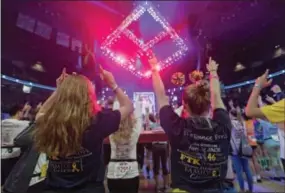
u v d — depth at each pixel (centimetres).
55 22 1127
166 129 136
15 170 197
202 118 138
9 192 191
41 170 194
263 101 189
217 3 1018
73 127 126
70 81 141
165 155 383
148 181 421
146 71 576
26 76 1092
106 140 272
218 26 1036
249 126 380
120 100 149
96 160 131
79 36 1172
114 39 652
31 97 1032
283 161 279
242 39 927
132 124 255
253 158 388
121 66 646
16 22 995
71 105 131
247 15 856
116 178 253
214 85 152
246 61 920
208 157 126
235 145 355
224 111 142
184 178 125
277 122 130
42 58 1139
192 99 141
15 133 308
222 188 127
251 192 332
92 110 139
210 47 657
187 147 128
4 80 962
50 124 128
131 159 259
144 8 713
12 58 1018
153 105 437
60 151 125
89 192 126
